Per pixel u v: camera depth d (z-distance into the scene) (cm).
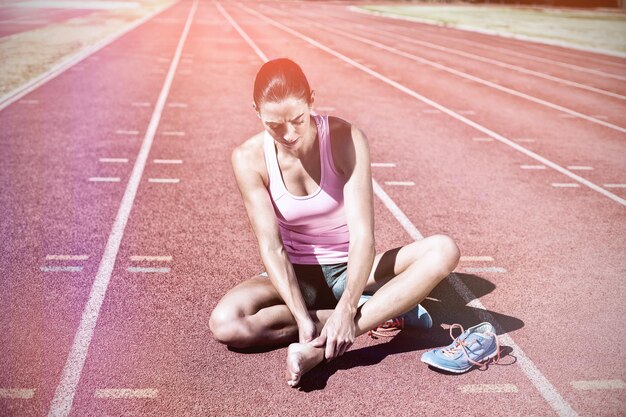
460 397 263
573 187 570
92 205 483
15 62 1158
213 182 550
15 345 291
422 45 1894
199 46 1582
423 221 473
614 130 825
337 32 2241
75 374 271
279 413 250
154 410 249
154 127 735
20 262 380
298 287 279
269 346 297
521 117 886
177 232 438
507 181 581
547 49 1923
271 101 241
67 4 3203
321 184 278
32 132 688
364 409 254
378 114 864
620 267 399
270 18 2877
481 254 414
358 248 272
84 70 1109
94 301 335
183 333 307
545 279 378
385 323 310
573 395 265
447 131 779
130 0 3950
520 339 309
